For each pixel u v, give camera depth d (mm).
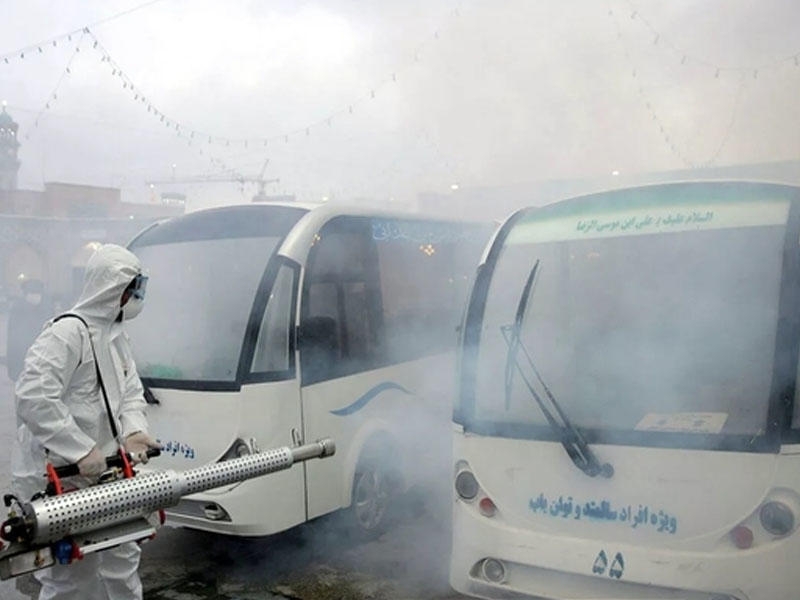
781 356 2764
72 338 2842
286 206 4887
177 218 5238
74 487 2791
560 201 3758
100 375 2930
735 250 3164
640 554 2816
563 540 2988
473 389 3383
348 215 5062
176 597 4023
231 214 4965
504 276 3656
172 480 2201
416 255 5770
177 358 4461
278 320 4336
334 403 4594
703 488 2766
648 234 3389
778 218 3111
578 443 2996
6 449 7152
